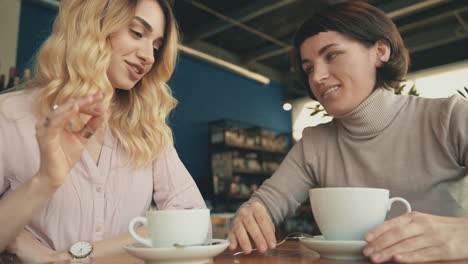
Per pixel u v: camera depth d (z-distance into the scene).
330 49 1.14
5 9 4.32
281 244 0.97
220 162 7.06
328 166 1.33
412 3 5.63
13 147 1.04
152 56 1.19
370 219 0.66
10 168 1.04
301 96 8.91
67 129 0.74
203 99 7.23
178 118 6.76
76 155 0.76
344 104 1.17
